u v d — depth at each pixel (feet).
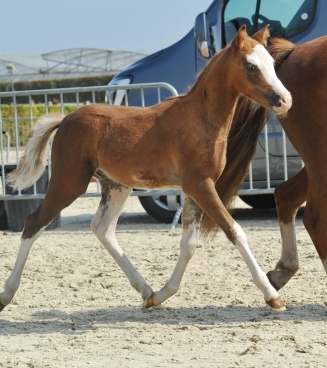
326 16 34.35
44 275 25.84
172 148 19.31
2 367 15.67
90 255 29.01
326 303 20.54
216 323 19.04
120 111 20.22
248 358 15.83
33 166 20.89
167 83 35.65
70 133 20.08
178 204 35.96
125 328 18.89
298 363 15.34
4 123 90.43
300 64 20.07
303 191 21.36
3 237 33.91
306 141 19.92
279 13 35.01
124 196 21.29
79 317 20.25
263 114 20.93
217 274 25.14
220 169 19.34
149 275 25.35
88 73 156.46
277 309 19.43
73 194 20.10
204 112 19.16
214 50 35.35
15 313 20.86
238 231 18.93
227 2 35.42
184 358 16.03
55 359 16.25
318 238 19.79
